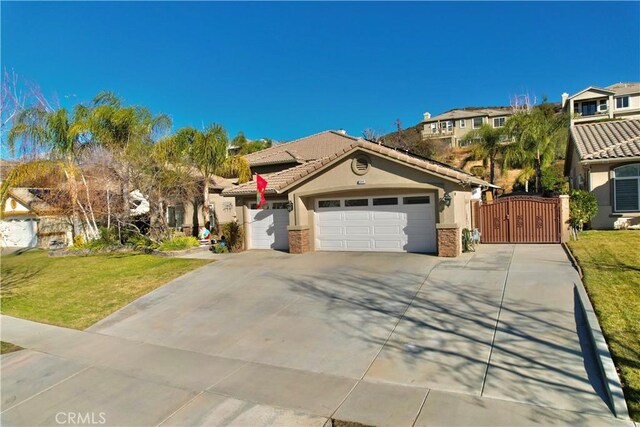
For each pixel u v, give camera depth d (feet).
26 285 46.75
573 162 76.79
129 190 70.69
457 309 27.61
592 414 15.58
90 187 74.43
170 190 70.44
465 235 45.73
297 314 29.86
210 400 18.84
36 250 89.25
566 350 20.62
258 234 60.75
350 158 49.44
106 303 36.86
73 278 48.16
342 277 38.45
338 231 52.90
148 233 72.28
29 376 22.79
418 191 47.67
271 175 63.57
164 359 24.11
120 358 24.71
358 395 18.31
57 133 68.28
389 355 22.11
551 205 48.75
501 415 15.88
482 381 18.56
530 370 19.11
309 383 19.81
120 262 55.98
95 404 19.19
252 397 18.84
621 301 25.23
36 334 29.99
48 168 71.20
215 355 24.21
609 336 20.72
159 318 31.96
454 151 180.45
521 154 104.68
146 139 69.15
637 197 54.95
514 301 27.91
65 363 24.39
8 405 19.58
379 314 28.19
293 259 48.96
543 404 16.43
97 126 68.03
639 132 60.70
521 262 38.32
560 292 28.66
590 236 49.93
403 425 15.74
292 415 17.07
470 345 22.22
